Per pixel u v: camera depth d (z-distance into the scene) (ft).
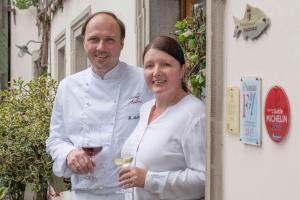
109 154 10.50
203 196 8.39
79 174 10.36
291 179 6.24
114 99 10.66
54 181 16.81
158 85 8.54
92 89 10.77
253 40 7.00
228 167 7.71
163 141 8.32
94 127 10.62
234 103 7.47
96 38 10.46
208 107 8.00
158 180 8.20
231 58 7.58
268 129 6.66
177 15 14.66
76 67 26.58
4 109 18.25
